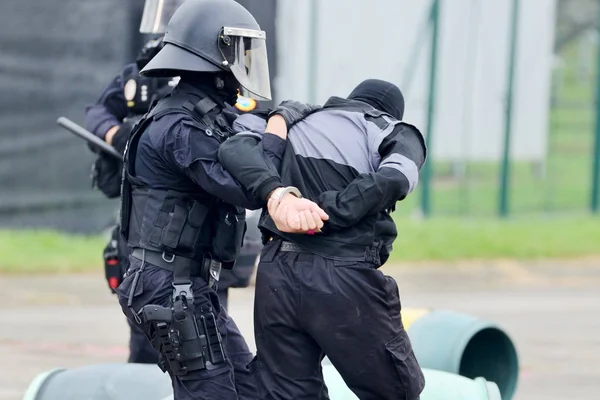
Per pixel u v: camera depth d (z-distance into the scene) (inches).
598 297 1573.6
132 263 533.6
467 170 2847.0
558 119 3661.4
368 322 506.6
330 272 506.0
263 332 528.7
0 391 1019.3
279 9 2018.9
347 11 2191.2
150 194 527.8
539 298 1555.1
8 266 1632.6
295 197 497.7
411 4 2241.6
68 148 1838.1
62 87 1825.8
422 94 2331.4
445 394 649.6
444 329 774.5
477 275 1721.2
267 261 526.0
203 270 532.4
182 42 531.2
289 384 524.1
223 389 523.2
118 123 778.8
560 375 1114.7
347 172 518.0
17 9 1818.4
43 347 1210.6
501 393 791.7
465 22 2380.7
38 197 1843.0
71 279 1601.9
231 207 544.1
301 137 528.1
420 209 2133.4
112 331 1304.1
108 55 1817.2
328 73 2182.6
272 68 1519.4
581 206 2454.5
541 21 2425.0
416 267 1781.5
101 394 622.8
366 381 511.5
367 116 530.9
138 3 1819.6
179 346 515.2
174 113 523.8
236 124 550.3
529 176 2817.4
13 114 1827.0
